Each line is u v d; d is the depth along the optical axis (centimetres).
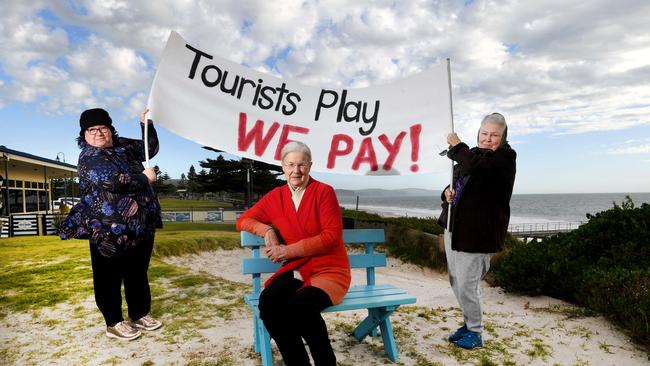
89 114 297
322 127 358
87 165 290
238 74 345
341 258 269
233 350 307
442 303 486
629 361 303
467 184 295
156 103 319
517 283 522
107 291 323
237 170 4738
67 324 368
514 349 320
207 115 336
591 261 530
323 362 233
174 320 379
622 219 538
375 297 282
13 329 358
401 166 354
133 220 298
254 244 308
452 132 321
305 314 231
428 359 297
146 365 281
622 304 369
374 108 362
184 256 962
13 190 2302
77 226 298
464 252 299
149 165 316
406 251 1115
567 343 336
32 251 795
